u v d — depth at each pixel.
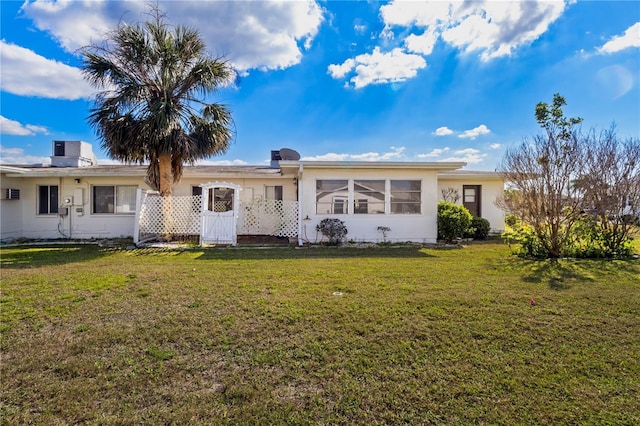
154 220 10.31
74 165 14.30
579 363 2.54
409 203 10.30
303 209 10.06
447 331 3.14
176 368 2.48
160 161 10.20
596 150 7.41
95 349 2.78
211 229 9.98
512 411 1.98
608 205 7.43
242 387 2.23
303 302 4.01
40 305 3.90
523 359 2.60
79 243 10.35
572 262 6.71
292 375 2.38
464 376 2.36
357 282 5.03
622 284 4.87
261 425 1.87
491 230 13.06
